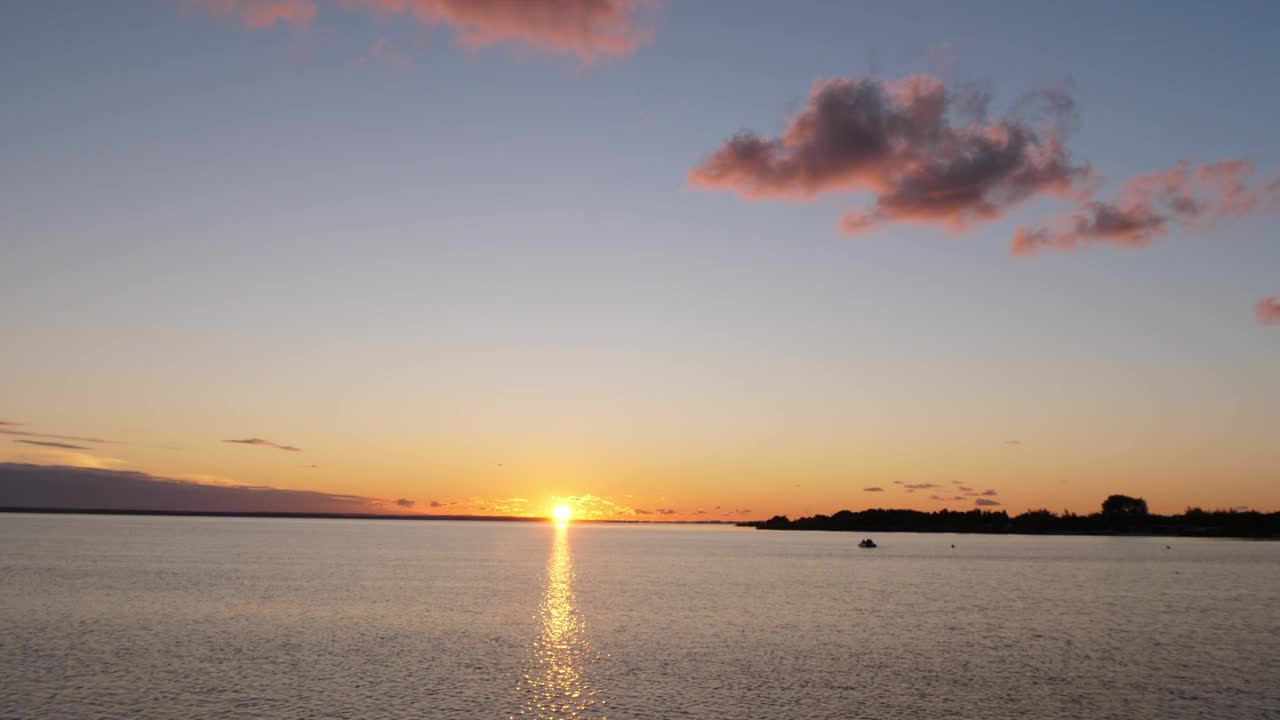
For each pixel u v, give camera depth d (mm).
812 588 107375
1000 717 41375
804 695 45250
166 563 137875
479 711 41500
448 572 129750
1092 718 41281
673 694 45219
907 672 51219
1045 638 65312
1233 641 64250
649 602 88750
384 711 41344
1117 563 171250
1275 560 184125
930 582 118812
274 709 41500
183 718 39844
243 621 70500
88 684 46125
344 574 121312
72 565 129625
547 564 156375
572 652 57188
